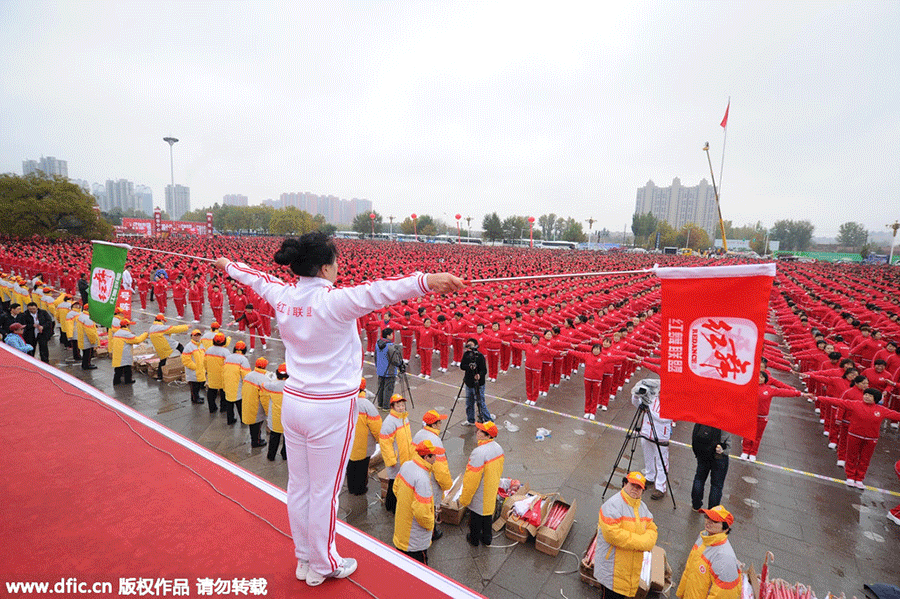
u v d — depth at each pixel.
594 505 6.68
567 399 11.18
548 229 132.25
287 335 2.11
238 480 2.99
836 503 7.02
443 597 2.09
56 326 15.40
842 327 14.62
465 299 17.62
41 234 36.09
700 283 2.73
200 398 9.95
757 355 2.54
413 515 4.99
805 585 5.16
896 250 109.06
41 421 3.76
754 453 8.31
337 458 2.11
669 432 6.89
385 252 50.66
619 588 4.48
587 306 18.30
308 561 2.15
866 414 7.20
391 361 9.73
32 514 2.53
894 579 5.47
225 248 41.09
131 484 2.89
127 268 22.77
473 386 8.97
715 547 4.27
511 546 5.73
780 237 121.00
